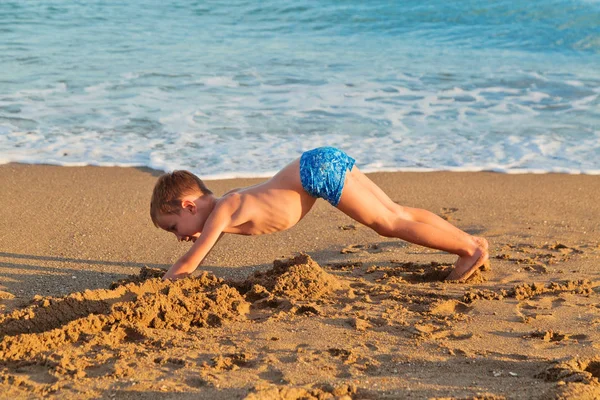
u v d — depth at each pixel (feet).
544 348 11.44
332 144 25.70
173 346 11.07
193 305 12.48
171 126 27.09
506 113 29.81
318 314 12.66
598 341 11.71
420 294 13.96
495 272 15.46
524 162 24.43
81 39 40.60
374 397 9.53
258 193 13.75
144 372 10.07
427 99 31.58
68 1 50.70
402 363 10.76
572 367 10.34
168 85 32.40
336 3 51.29
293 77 34.50
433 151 25.35
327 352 11.05
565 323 12.55
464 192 21.75
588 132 27.45
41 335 10.94
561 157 24.95
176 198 13.64
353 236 18.07
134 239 17.58
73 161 23.49
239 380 9.91
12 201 20.02
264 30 45.34
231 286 13.84
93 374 10.04
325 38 43.78
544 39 42.86
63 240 17.38
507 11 47.24
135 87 31.89
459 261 14.88
